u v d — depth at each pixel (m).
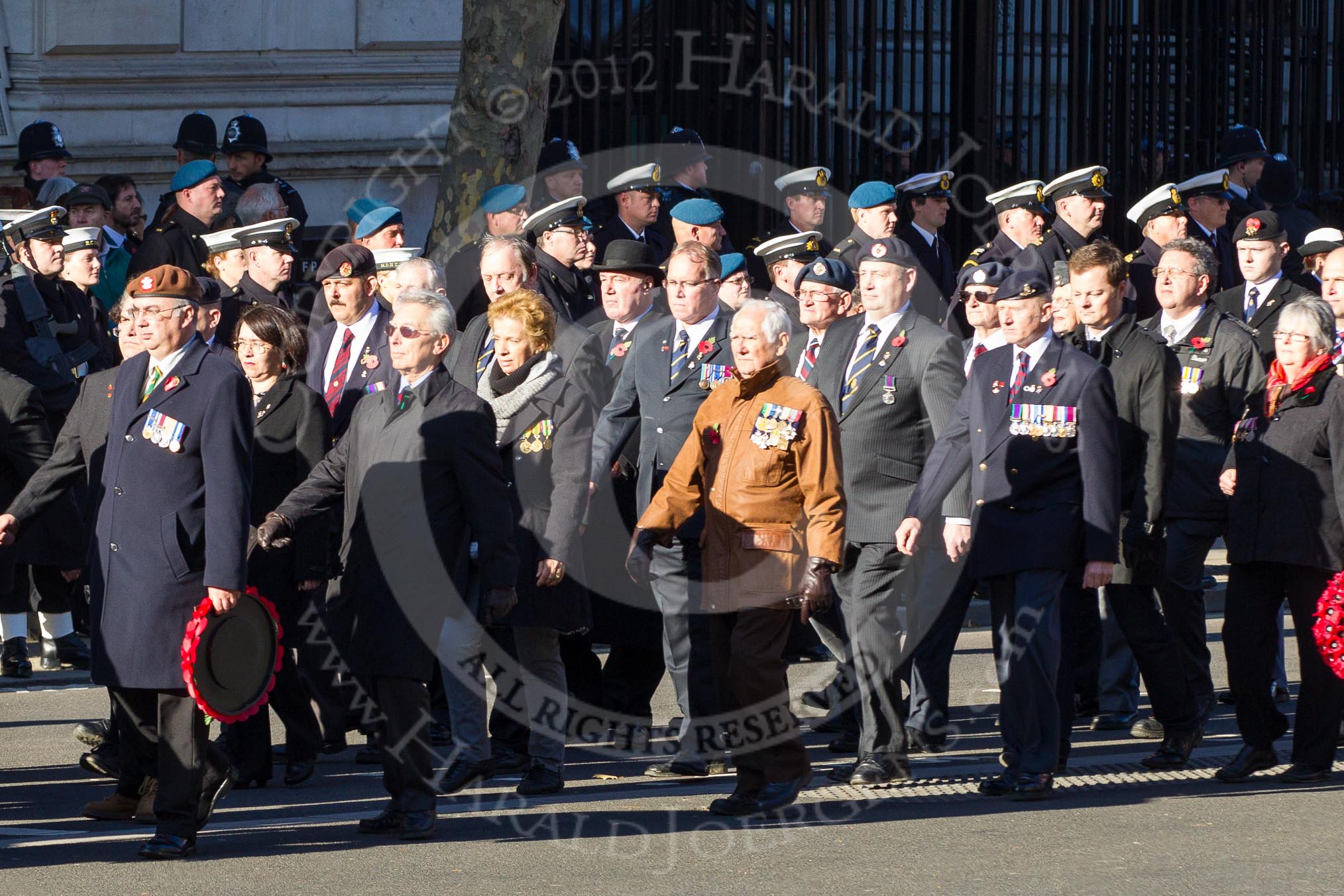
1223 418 30.06
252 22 51.22
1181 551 29.70
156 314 21.98
